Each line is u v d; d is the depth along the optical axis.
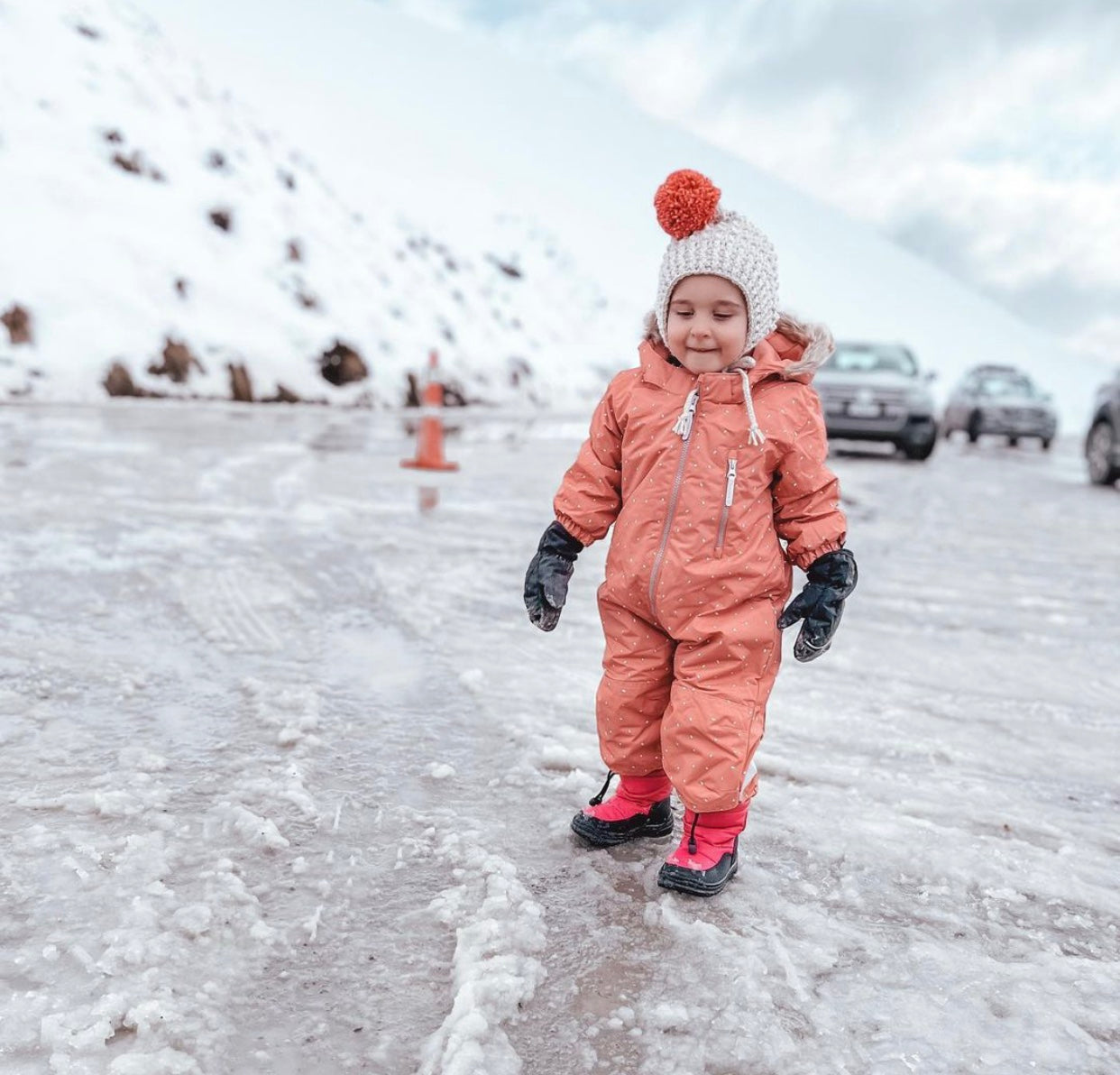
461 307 23.09
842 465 12.25
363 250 21.09
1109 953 1.91
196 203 17.41
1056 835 2.39
